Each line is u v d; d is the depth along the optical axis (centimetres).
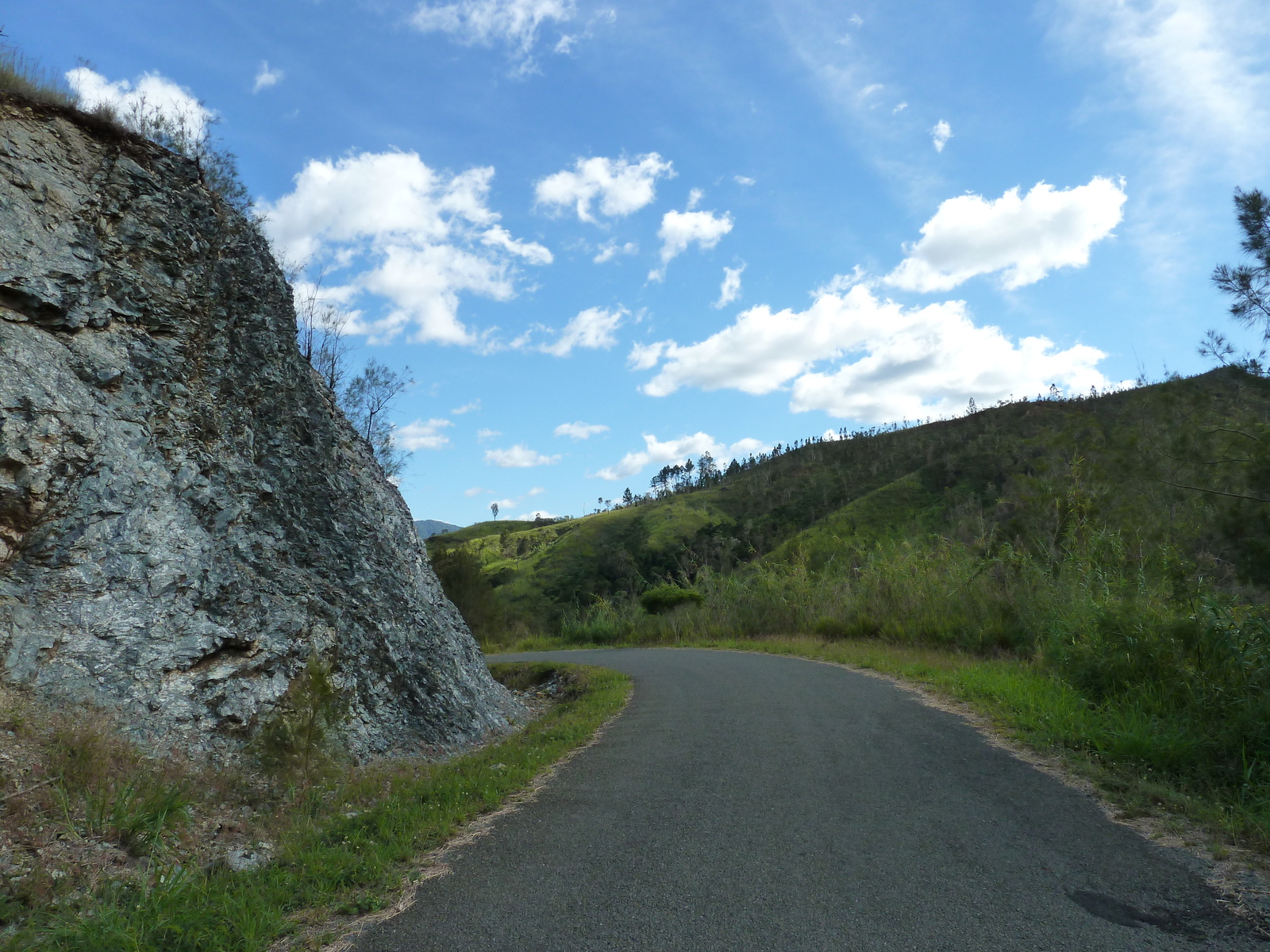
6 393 710
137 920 417
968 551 1998
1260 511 804
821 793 635
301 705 812
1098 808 576
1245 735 681
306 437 1138
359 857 531
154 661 746
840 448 12738
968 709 1002
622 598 3594
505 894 457
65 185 859
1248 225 834
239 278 1079
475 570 3659
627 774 748
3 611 665
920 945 366
